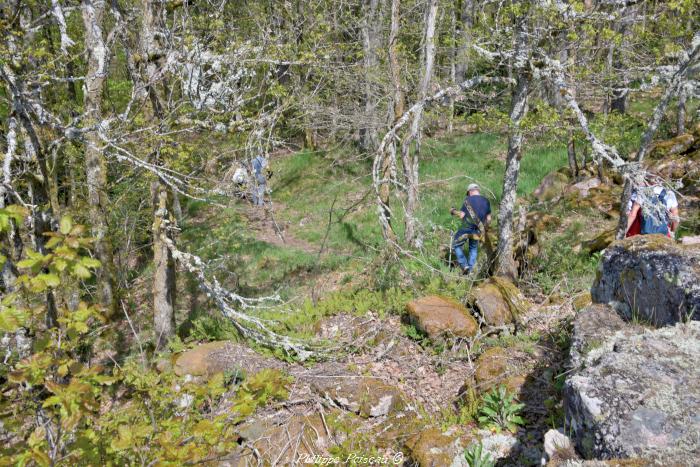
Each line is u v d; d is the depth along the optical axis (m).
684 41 6.55
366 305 8.20
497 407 5.11
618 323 4.11
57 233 2.53
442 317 6.91
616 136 7.40
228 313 7.32
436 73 11.31
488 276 8.39
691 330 3.30
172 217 8.38
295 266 11.89
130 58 7.62
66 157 8.79
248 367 7.00
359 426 5.75
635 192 6.05
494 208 11.75
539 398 5.21
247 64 7.48
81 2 7.39
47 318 5.50
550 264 8.29
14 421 3.34
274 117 7.66
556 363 5.64
